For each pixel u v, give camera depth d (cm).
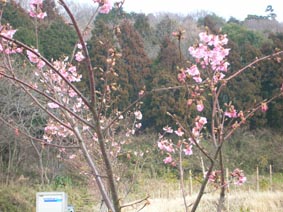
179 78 360
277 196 1233
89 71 303
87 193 1477
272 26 3284
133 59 2212
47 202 789
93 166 346
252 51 2300
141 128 2078
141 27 2728
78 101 665
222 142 335
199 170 1564
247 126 2102
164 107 2025
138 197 1278
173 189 1446
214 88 372
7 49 381
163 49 2369
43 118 1598
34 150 1702
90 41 1374
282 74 2205
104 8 379
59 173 1630
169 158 527
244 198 1216
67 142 934
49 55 2052
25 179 1620
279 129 2205
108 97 661
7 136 1558
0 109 1565
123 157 989
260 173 1988
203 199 1148
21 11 1930
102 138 309
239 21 3328
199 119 403
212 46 381
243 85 2145
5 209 1316
